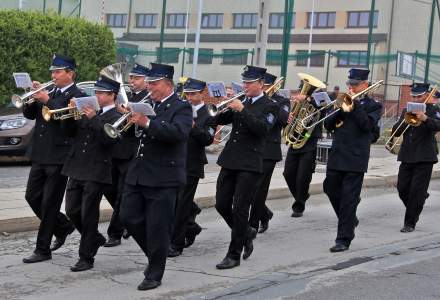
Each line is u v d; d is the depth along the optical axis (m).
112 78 7.37
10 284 6.37
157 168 6.11
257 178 6.95
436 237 8.87
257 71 6.89
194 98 7.36
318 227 9.42
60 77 6.92
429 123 8.86
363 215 10.44
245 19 34.91
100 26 18.08
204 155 7.65
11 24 15.62
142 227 6.29
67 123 6.74
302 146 9.86
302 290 6.30
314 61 36.75
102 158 6.67
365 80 7.77
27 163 13.90
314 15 38.16
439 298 6.11
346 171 7.85
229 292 6.21
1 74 15.53
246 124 6.71
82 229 6.82
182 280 6.59
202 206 10.49
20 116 13.23
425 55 28.47
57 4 23.84
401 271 7.04
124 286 6.37
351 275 6.86
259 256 7.64
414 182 9.16
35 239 8.16
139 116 5.82
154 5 33.59
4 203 9.28
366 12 36.75
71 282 6.46
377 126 7.97
